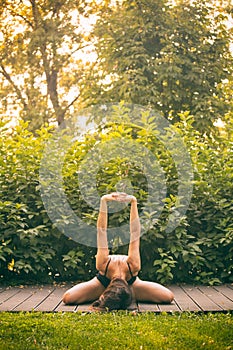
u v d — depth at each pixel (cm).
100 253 619
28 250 794
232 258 812
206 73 1681
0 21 2131
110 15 2009
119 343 478
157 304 627
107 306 590
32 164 823
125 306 600
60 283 804
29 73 2094
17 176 818
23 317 557
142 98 1535
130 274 620
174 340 488
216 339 491
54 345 476
